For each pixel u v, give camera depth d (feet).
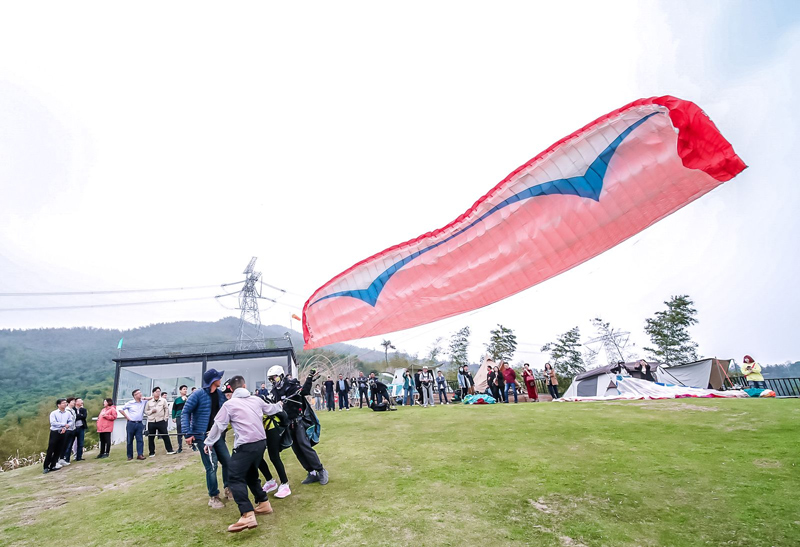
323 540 13.01
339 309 30.96
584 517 13.60
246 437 14.78
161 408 32.91
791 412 26.61
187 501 18.04
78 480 25.54
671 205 19.89
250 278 141.28
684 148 17.58
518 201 23.22
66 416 31.45
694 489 15.11
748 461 17.51
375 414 42.83
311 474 18.76
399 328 28.48
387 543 12.53
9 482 26.84
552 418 31.30
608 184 20.90
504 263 24.16
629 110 20.20
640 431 24.73
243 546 13.00
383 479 18.58
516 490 16.24
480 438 25.71
